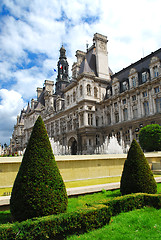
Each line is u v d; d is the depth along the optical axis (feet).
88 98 168.55
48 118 244.63
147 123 132.16
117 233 23.25
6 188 44.32
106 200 29.68
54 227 22.12
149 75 136.77
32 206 24.67
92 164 58.34
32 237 20.72
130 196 31.37
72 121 190.60
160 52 135.95
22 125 388.78
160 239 21.68
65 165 53.01
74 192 38.88
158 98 128.16
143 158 39.19
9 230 19.98
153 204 31.96
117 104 160.97
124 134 150.10
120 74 173.47
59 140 213.25
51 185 26.32
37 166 26.71
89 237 22.33
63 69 291.58
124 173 39.29
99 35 198.18
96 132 170.19
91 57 196.95
